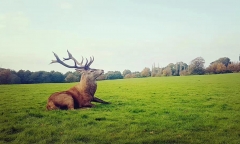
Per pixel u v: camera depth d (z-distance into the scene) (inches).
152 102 494.6
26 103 474.3
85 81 458.6
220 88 579.2
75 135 341.7
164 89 595.5
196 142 324.2
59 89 566.3
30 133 348.8
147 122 383.9
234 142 321.4
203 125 370.9
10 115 408.2
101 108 451.2
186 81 658.2
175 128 362.9
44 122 381.4
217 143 320.2
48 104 440.5
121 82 677.9
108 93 571.2
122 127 364.2
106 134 344.5
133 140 329.7
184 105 470.3
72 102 439.2
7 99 490.9
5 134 348.2
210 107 454.3
